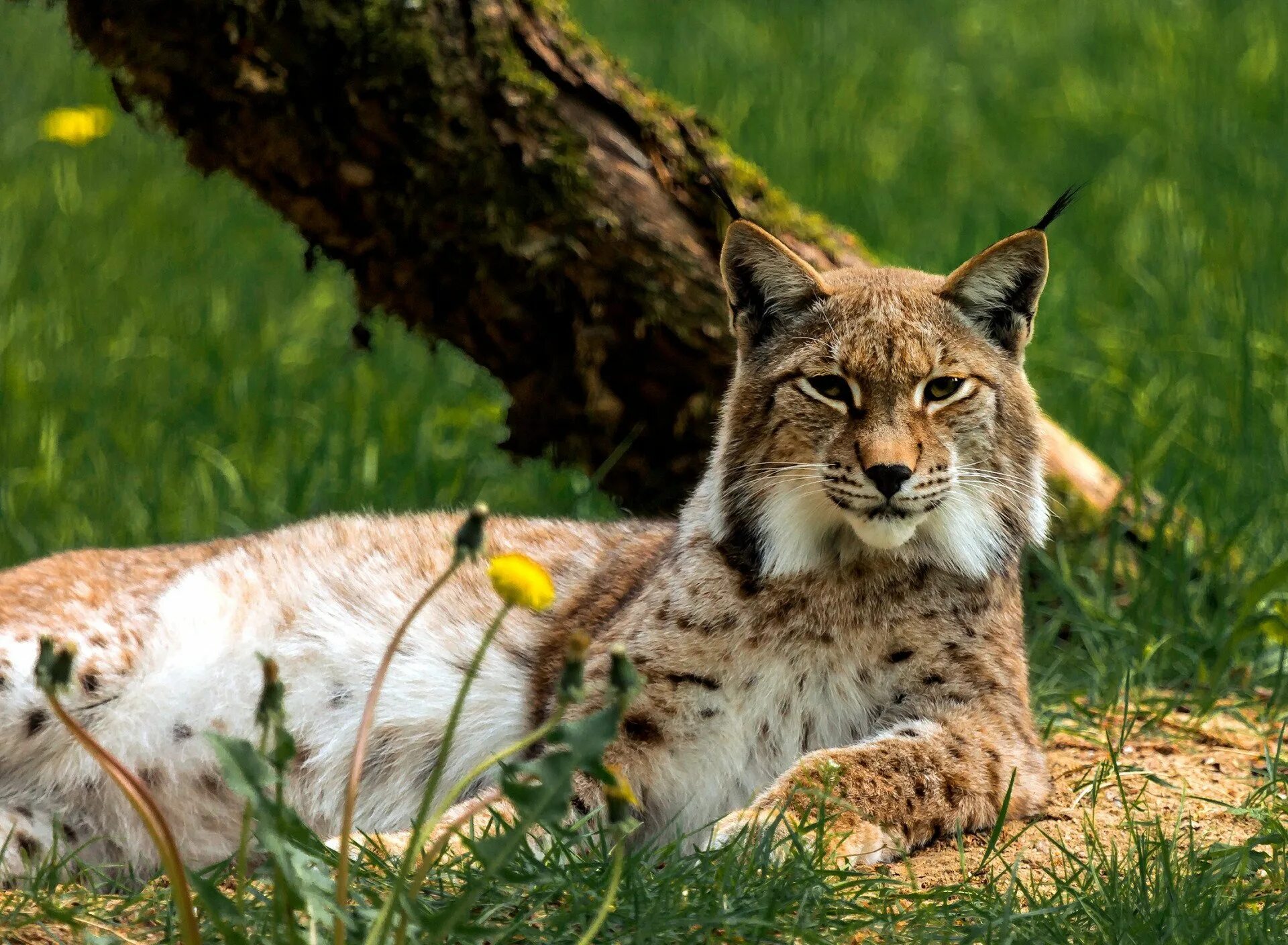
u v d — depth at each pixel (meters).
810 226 11.35
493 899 6.48
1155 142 20.14
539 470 13.82
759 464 8.24
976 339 8.39
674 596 8.20
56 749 8.53
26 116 21.88
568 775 5.34
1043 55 24.03
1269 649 10.67
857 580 8.12
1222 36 23.27
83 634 8.67
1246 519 11.04
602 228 10.75
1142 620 10.67
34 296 16.86
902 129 21.34
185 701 8.73
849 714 8.17
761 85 22.23
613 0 27.02
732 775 8.09
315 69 10.16
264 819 5.28
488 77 10.48
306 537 9.48
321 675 8.86
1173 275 15.99
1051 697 10.08
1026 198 18.86
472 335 11.29
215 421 14.64
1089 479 11.66
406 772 8.74
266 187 10.70
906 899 6.99
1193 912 6.55
